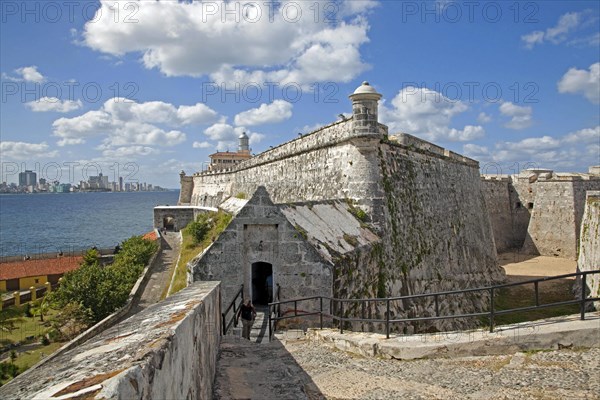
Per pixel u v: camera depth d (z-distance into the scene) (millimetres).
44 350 29438
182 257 43469
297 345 10352
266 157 31984
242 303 12562
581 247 27250
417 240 21781
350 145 19812
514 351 8055
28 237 110188
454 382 7207
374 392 7133
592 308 21156
